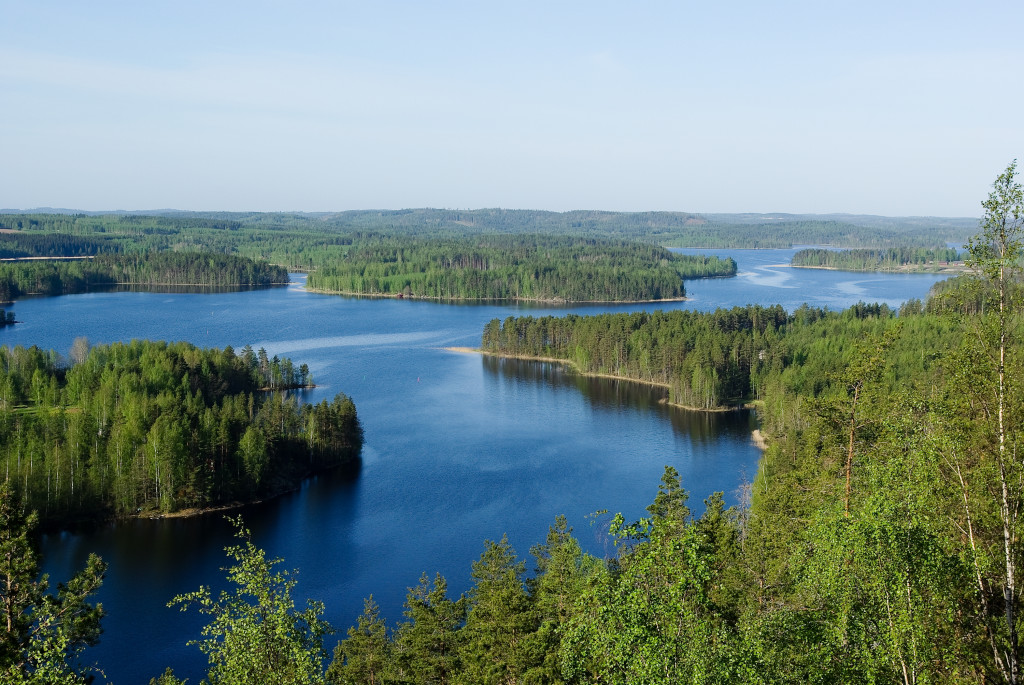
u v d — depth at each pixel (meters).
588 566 67.81
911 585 37.66
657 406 192.12
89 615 47.75
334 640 82.31
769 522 72.25
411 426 171.12
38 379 162.00
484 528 114.19
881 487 48.31
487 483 133.12
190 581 96.75
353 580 97.81
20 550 46.47
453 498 126.31
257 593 37.78
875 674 36.41
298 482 134.50
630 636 33.28
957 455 43.50
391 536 111.50
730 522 82.06
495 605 57.00
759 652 34.09
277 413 143.75
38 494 113.81
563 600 60.34
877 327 188.88
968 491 43.50
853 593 38.81
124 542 108.81
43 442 124.31
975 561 38.66
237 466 126.94
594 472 138.38
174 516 118.25
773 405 157.88
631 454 149.25
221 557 103.81
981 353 41.69
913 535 38.09
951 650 38.06
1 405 153.88
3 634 42.44
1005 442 40.31
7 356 177.62
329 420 145.62
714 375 188.88
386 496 127.56
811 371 170.12
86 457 122.50
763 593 53.94
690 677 32.38
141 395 145.75
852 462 63.47
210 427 129.00
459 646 60.66
